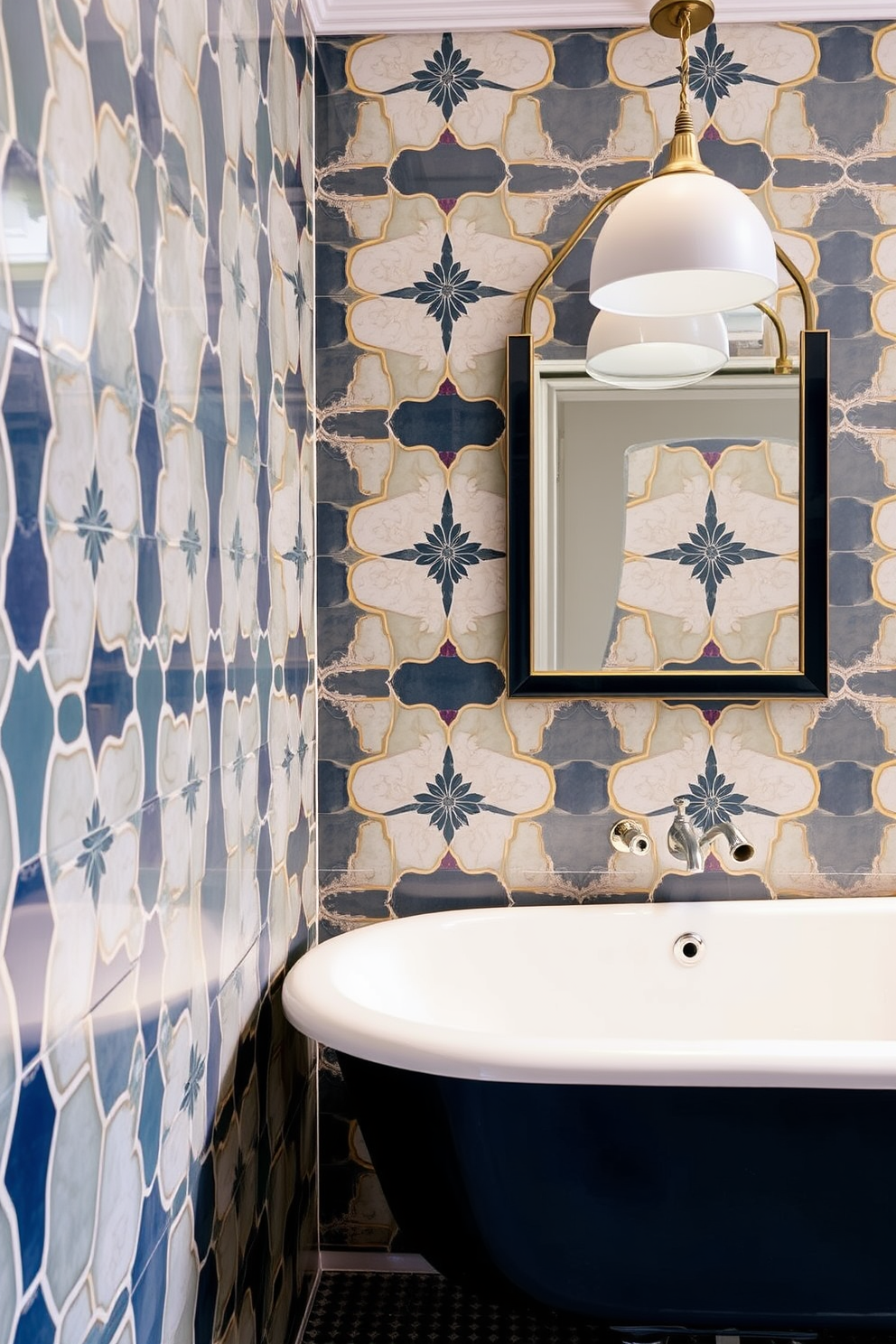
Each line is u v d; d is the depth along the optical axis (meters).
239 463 1.36
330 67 2.00
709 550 1.98
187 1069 1.10
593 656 1.99
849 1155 1.31
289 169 1.73
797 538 1.98
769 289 1.65
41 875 0.72
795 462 1.97
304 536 1.89
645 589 1.99
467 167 1.99
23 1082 0.69
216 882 1.23
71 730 0.77
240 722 1.37
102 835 0.84
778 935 1.92
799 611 1.98
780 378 1.97
